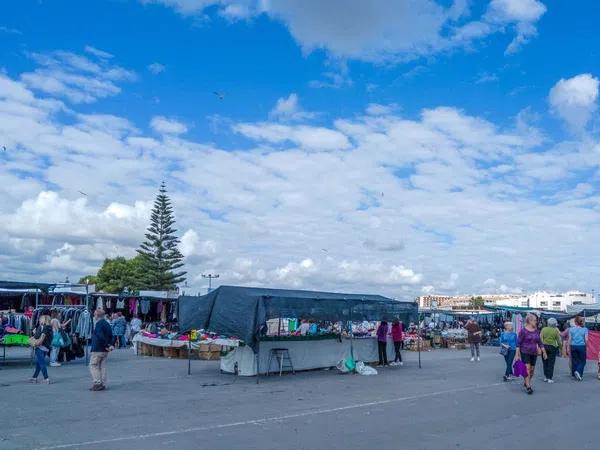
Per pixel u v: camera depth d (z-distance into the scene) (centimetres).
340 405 1191
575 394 1422
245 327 1628
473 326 2480
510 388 1523
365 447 812
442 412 1121
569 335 1806
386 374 1864
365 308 1992
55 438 848
